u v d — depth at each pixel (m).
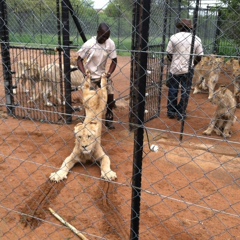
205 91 9.48
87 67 5.77
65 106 6.49
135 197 2.33
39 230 3.30
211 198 3.88
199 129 6.36
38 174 4.47
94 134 4.55
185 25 6.11
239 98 7.69
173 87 6.25
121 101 8.36
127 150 5.31
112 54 5.10
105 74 5.15
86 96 5.04
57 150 5.29
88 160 4.93
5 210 3.63
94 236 3.00
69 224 3.33
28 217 3.50
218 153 5.18
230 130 6.48
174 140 5.70
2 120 6.57
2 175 4.41
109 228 3.31
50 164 4.80
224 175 4.46
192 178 4.36
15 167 4.65
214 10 7.02
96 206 3.72
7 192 4.00
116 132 6.10
